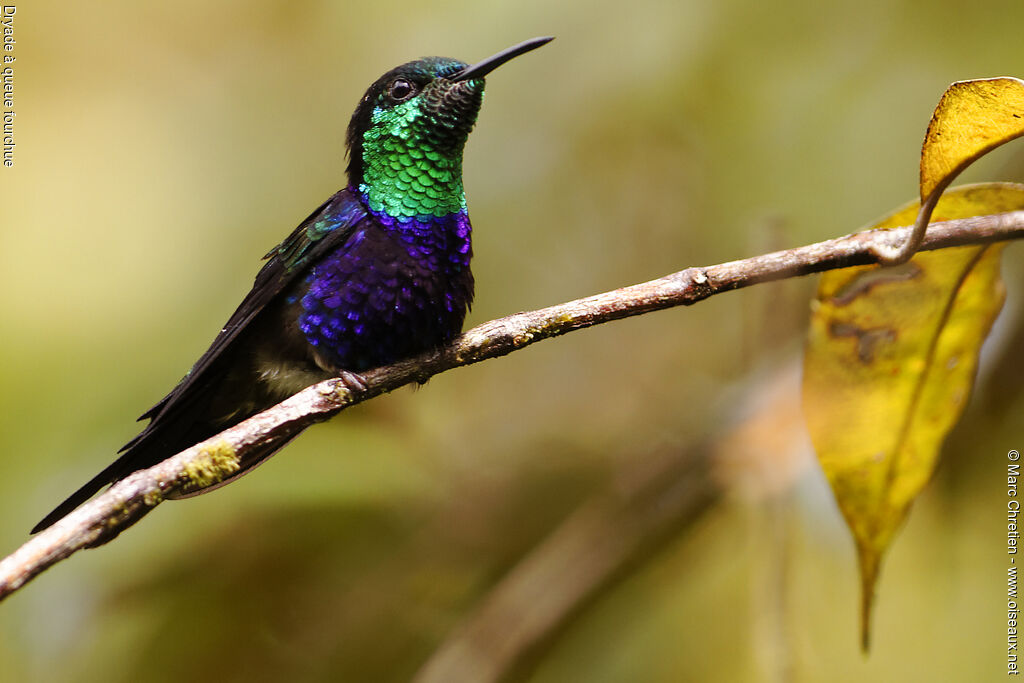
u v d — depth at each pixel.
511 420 10.22
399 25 10.84
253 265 10.41
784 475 7.72
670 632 8.78
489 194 10.59
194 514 7.98
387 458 8.74
